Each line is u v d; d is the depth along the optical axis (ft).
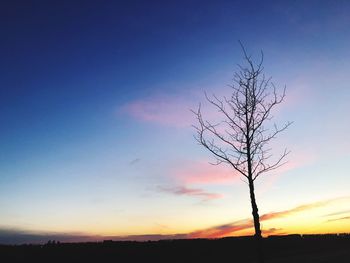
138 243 179.22
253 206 48.78
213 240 191.42
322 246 184.85
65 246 167.12
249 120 50.96
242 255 156.04
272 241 203.31
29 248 163.12
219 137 51.60
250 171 49.96
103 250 164.76
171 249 169.78
